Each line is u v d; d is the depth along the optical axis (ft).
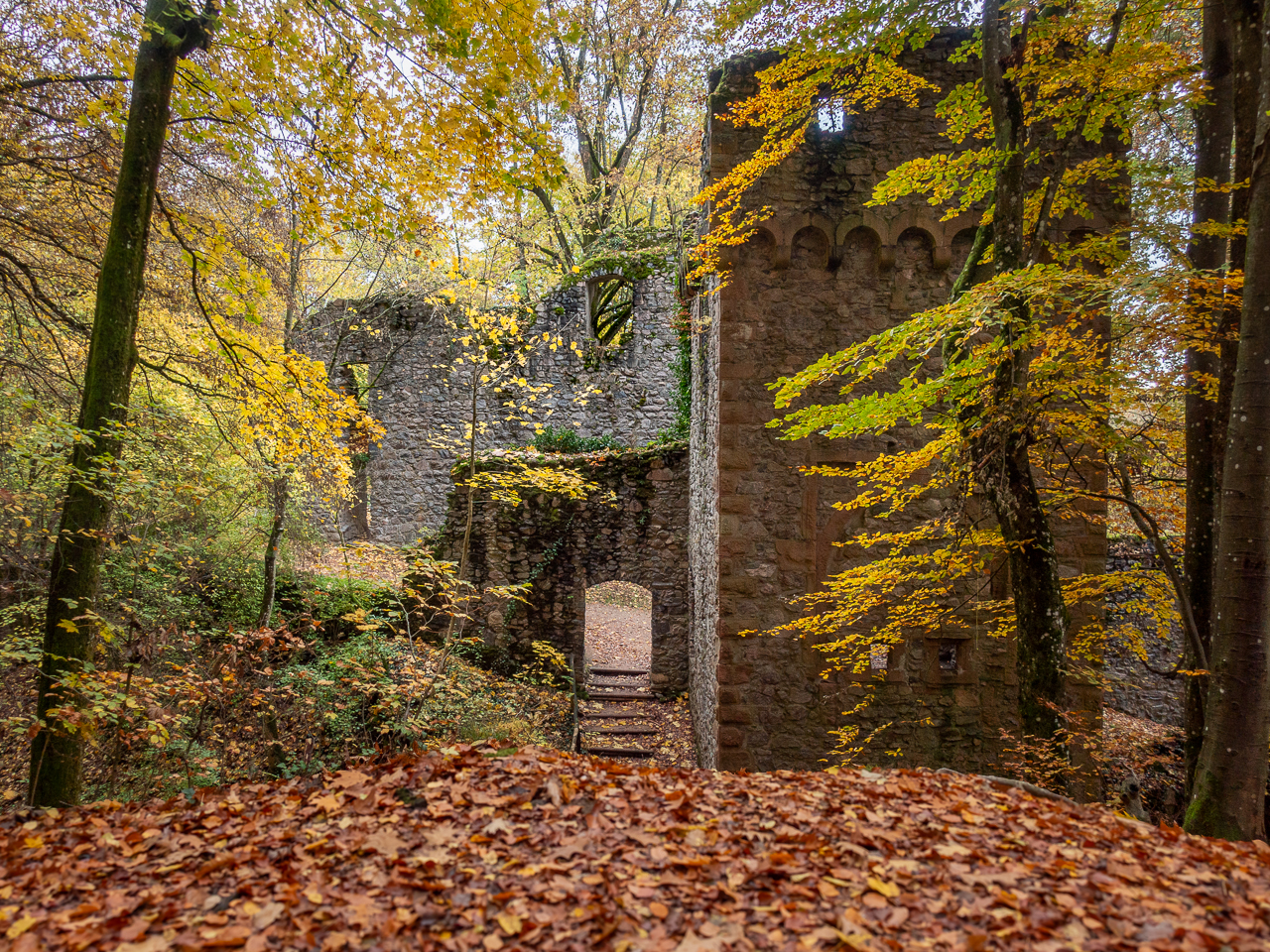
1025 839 11.14
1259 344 14.28
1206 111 20.54
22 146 21.42
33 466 19.93
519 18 16.58
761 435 25.91
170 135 22.93
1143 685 39.34
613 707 38.99
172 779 20.72
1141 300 18.03
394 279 43.47
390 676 25.00
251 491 30.83
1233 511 14.55
